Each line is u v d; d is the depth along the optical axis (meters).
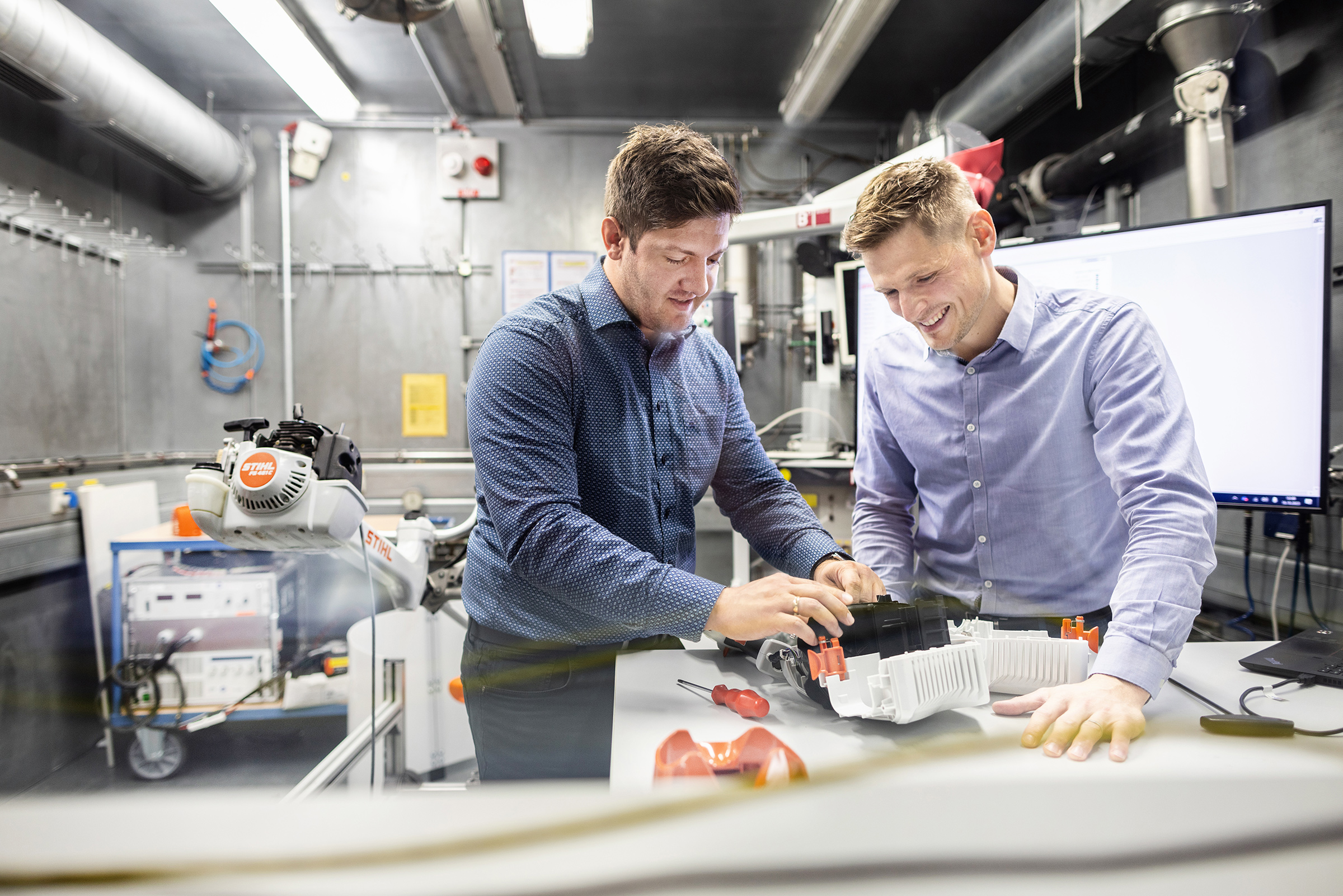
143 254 3.21
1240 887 0.22
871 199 0.91
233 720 2.45
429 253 3.50
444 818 0.20
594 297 0.96
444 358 3.49
